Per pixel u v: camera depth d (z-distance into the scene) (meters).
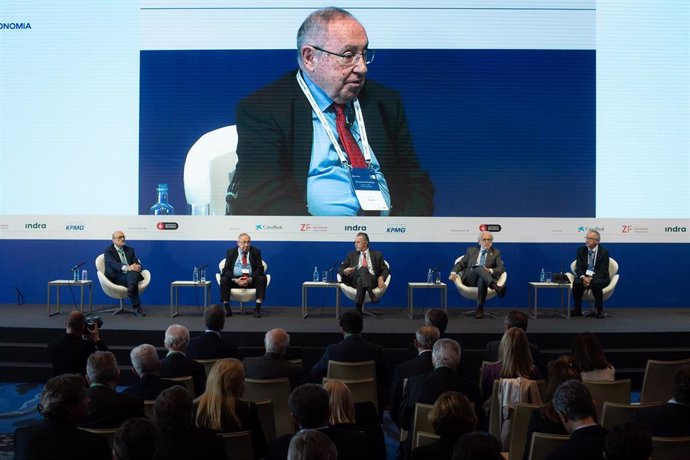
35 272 9.04
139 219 9.00
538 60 8.96
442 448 2.49
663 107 8.91
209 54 9.01
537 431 3.01
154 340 6.88
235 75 9.02
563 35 8.92
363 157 8.97
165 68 9.01
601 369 3.99
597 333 6.89
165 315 8.04
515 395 3.67
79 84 8.97
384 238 8.95
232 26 8.99
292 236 8.96
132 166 9.00
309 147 8.98
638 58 8.91
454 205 8.98
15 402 5.77
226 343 4.86
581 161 8.95
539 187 8.98
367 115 8.98
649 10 8.88
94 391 3.16
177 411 2.51
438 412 2.53
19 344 6.81
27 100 8.95
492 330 7.05
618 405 3.29
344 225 8.95
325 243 8.96
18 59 8.95
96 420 3.09
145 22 8.98
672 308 8.91
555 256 8.97
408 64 8.97
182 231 8.99
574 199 8.97
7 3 8.92
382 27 8.95
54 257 9.02
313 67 8.95
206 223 8.99
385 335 6.87
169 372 4.05
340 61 8.91
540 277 8.79
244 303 8.98
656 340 6.92
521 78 8.98
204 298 8.38
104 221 9.02
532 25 8.94
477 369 6.64
